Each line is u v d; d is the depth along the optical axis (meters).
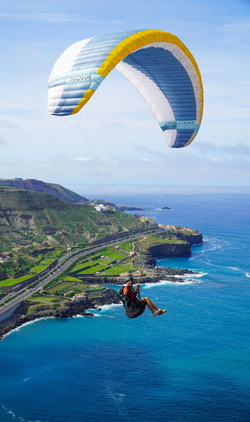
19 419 62.59
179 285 144.50
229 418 62.44
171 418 62.47
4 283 136.25
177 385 72.50
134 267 171.25
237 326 103.25
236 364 81.00
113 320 108.94
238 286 144.38
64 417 63.12
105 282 152.75
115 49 23.72
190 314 112.38
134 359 83.69
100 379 75.00
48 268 161.38
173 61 30.70
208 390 70.75
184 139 35.53
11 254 165.38
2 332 98.19
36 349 89.38
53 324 105.38
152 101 34.91
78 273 157.50
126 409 65.19
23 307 116.75
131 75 34.84
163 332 99.12
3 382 74.00
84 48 24.69
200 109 33.94
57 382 73.94
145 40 25.25
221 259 195.50
